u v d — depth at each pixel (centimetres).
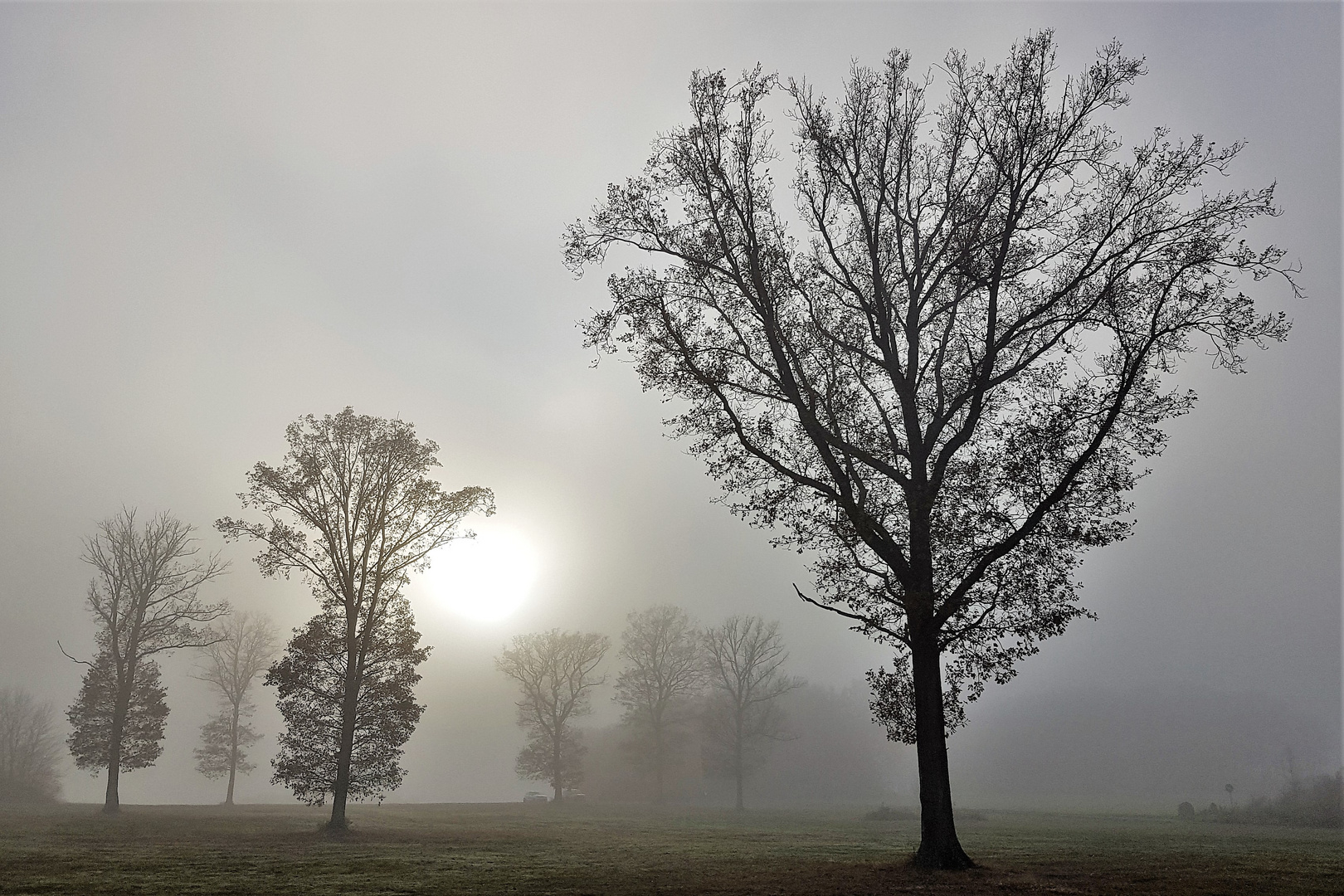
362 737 3331
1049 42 1827
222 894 1374
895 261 2030
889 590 1852
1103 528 1794
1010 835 3045
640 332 1950
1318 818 3791
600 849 2512
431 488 3503
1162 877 1541
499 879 1611
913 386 1939
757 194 1997
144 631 4228
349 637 3353
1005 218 1889
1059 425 1756
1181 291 1738
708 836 3225
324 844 2653
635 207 1972
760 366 1973
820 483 1903
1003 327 1964
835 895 1350
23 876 1612
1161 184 1753
